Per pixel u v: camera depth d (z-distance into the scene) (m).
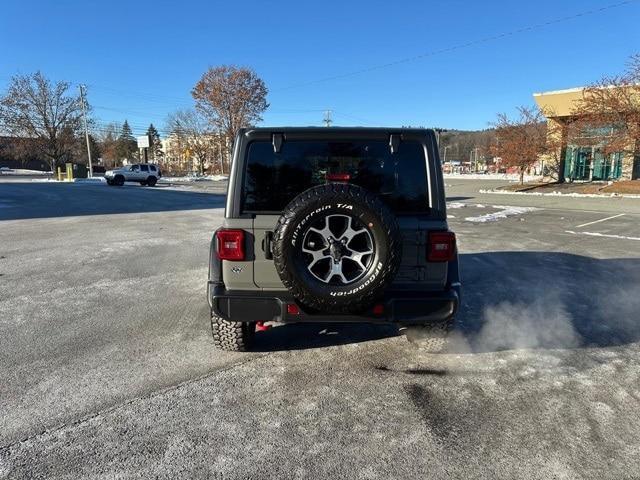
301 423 3.04
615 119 23.14
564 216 15.30
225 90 59.94
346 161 3.56
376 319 3.51
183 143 80.38
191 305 5.60
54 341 4.45
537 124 29.56
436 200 3.52
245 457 2.69
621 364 3.96
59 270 7.39
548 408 3.23
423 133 3.53
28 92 49.03
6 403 3.28
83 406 3.25
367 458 2.68
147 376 3.72
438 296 3.52
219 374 3.76
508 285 6.52
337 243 3.28
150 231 11.78
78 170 48.28
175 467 2.60
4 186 33.31
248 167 3.54
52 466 2.60
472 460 2.67
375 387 3.54
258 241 3.52
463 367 3.90
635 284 6.59
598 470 2.58
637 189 24.64
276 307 3.49
